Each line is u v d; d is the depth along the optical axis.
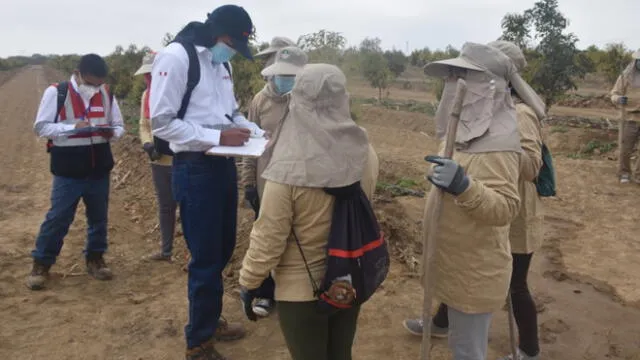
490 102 2.79
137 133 13.92
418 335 4.35
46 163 12.68
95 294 5.09
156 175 5.57
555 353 4.25
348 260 2.51
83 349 4.12
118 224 7.15
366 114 20.30
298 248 2.61
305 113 2.46
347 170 2.48
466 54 2.88
